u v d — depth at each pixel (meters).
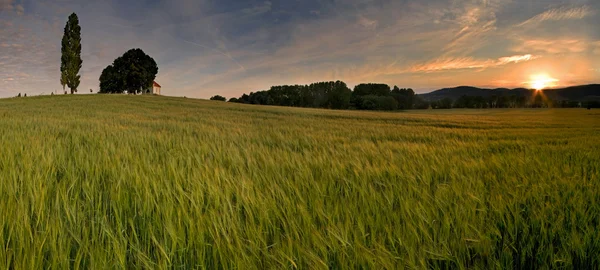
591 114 52.31
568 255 1.72
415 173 3.47
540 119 34.62
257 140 7.50
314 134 9.55
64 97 49.09
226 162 4.26
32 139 5.65
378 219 2.04
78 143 5.64
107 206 2.36
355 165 3.74
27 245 1.63
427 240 1.83
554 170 3.77
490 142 8.25
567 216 2.27
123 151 4.59
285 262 1.57
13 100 41.97
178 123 12.91
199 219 1.93
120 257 1.54
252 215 2.06
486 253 1.77
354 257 1.64
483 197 2.58
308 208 2.35
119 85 68.69
